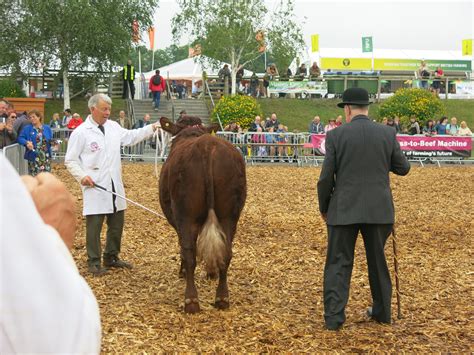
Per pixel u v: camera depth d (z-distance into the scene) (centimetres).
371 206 573
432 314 622
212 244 584
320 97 3734
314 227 1088
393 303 659
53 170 1967
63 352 106
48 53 3450
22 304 104
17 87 3309
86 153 780
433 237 1013
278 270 795
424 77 3891
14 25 3469
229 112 3084
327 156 584
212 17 3866
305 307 648
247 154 2450
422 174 2058
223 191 607
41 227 106
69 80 3662
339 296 579
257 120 2609
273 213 1242
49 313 105
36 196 122
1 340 104
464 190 1662
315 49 4406
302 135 2453
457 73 4569
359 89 597
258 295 688
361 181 577
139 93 4022
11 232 104
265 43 3831
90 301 112
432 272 784
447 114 3669
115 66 3678
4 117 1237
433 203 1430
